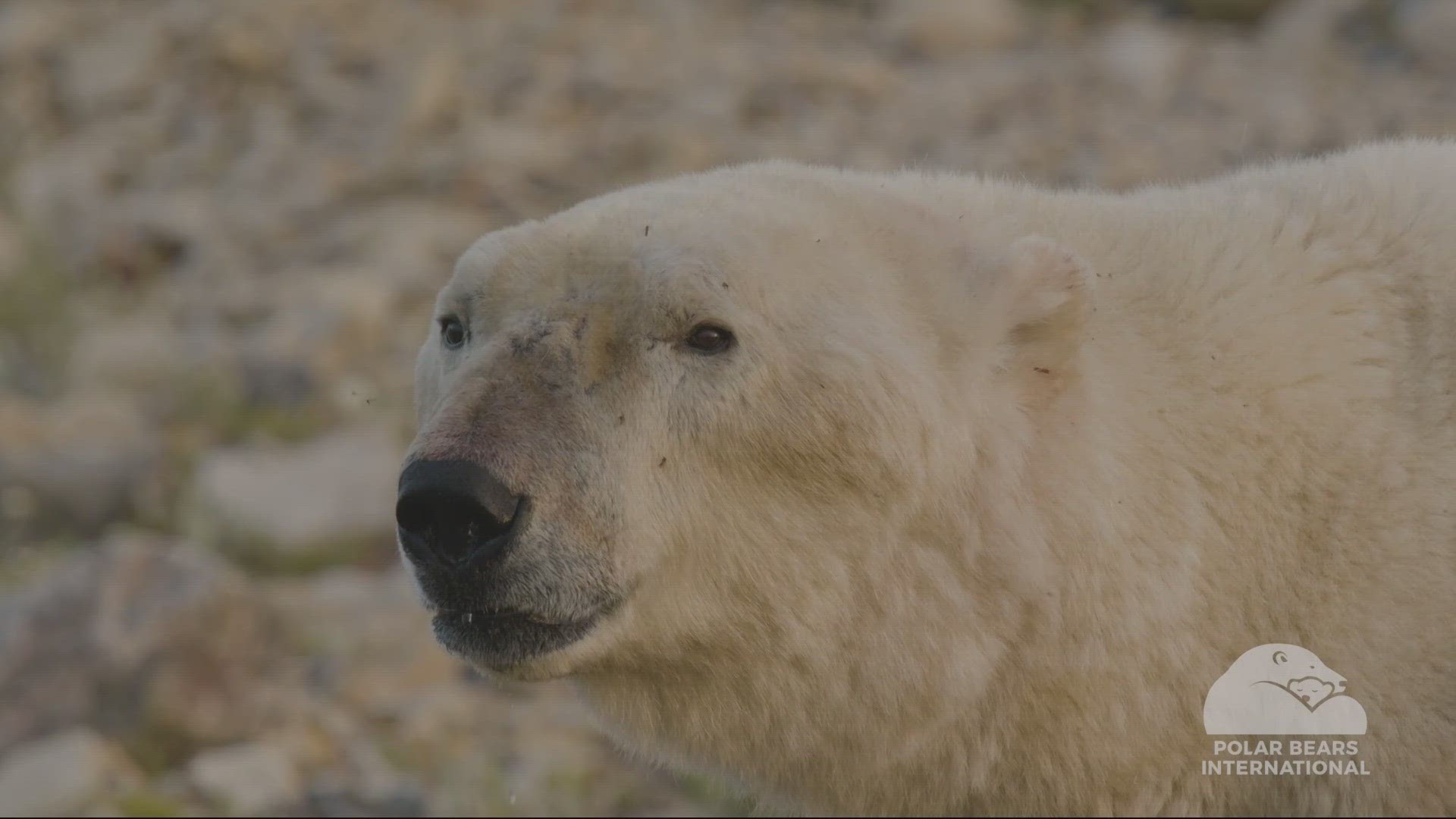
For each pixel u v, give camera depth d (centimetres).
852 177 896
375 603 1543
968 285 832
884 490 805
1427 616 812
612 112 2780
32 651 1370
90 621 1373
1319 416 834
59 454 1897
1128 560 830
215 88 3053
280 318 2231
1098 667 835
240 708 1360
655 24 3173
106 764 1276
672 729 855
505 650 791
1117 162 2375
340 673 1405
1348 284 859
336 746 1301
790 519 807
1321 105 2512
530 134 2714
